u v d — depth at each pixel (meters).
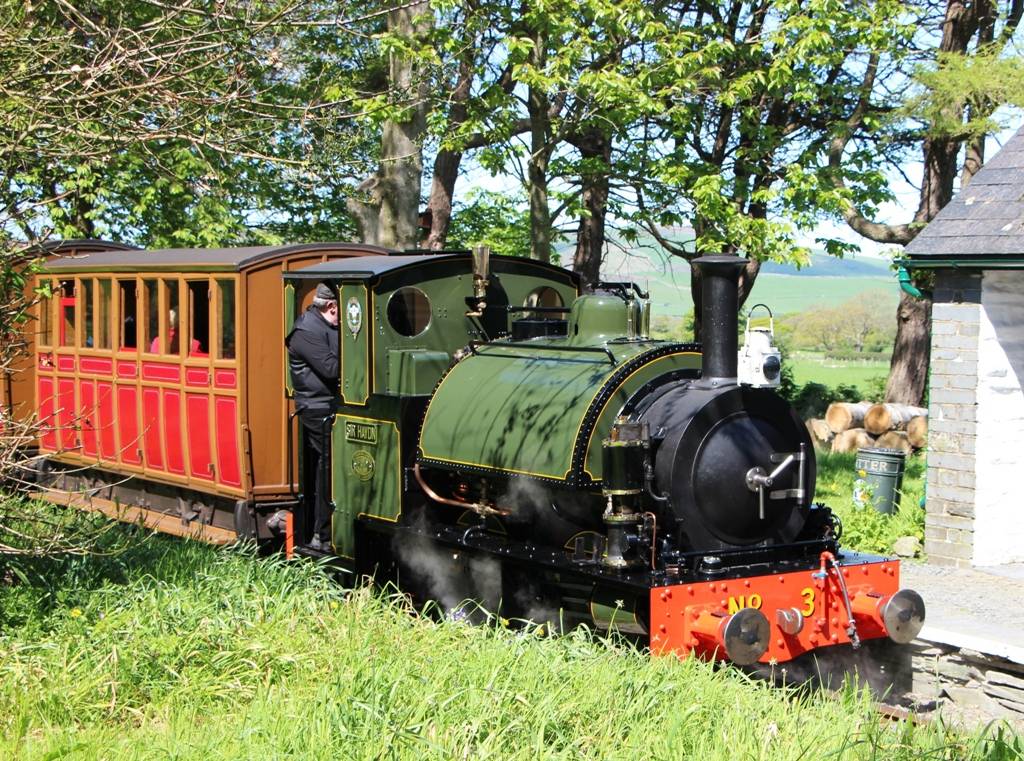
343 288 8.41
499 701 5.23
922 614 6.81
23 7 6.62
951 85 14.51
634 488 6.35
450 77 12.62
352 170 7.74
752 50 13.60
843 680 7.11
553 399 6.92
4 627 6.82
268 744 4.98
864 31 13.90
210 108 6.90
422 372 7.95
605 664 5.82
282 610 6.91
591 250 17.67
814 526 7.21
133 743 5.14
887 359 51.94
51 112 6.71
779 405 6.79
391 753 4.79
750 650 6.16
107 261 11.62
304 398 8.88
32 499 11.38
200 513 10.55
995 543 10.05
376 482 8.09
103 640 6.37
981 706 7.26
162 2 6.93
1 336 7.09
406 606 7.95
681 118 13.46
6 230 6.75
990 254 9.54
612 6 11.83
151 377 10.86
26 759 4.97
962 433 10.00
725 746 5.00
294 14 6.88
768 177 16.25
